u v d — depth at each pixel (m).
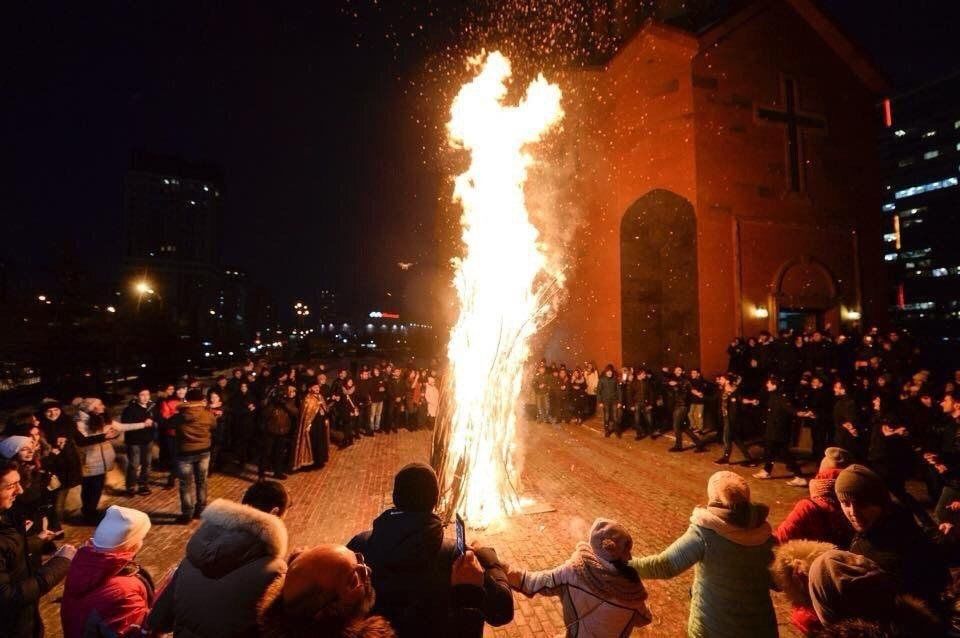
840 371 13.90
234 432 11.20
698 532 2.96
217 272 125.69
